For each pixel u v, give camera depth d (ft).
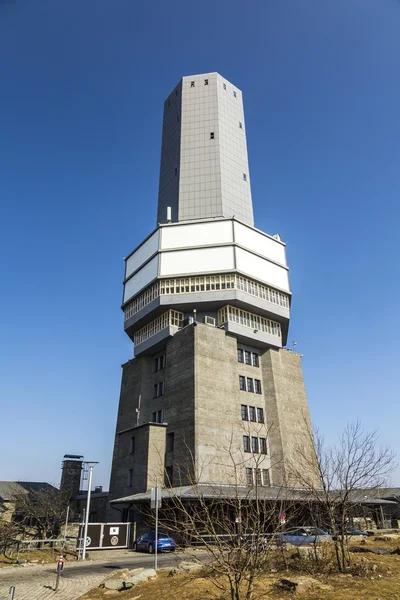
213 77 228.43
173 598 42.32
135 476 146.41
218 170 198.80
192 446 136.26
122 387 186.19
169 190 205.87
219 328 164.25
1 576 69.92
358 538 85.61
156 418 161.79
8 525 122.01
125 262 205.98
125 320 191.21
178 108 225.97
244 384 164.86
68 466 207.62
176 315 171.83
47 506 154.92
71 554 100.12
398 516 178.50
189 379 148.97
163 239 181.06
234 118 222.89
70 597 52.60
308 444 160.35
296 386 178.19
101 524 111.04
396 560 56.65
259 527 42.04
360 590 39.55
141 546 106.63
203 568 55.47
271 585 43.57
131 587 51.85
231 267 169.48
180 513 91.86
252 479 134.31
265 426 162.30
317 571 49.75
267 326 179.22
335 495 62.18
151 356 180.96
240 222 181.06
